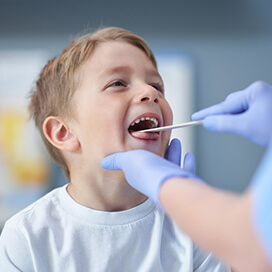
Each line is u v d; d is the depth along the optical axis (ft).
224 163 9.57
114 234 2.67
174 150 2.81
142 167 1.78
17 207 9.06
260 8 9.51
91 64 2.86
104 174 2.71
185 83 9.59
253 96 1.67
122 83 2.82
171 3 9.70
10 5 9.66
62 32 9.68
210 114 1.99
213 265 2.75
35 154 9.09
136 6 9.72
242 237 1.04
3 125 9.17
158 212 2.88
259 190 0.93
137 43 3.12
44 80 3.31
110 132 2.65
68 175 3.16
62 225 2.69
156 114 2.69
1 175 9.09
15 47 9.60
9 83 9.36
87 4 9.71
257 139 1.60
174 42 9.66
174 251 2.76
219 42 9.67
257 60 9.63
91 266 2.57
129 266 2.64
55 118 2.99
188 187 1.33
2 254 2.51
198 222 1.19
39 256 2.49
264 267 1.00
